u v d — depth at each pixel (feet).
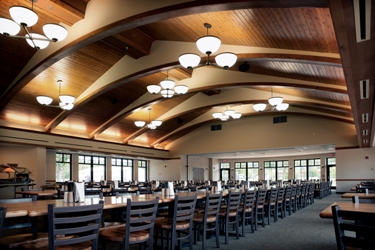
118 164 58.75
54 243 6.88
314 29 16.26
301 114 48.37
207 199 12.92
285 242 14.78
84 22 20.71
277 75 28.63
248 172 77.82
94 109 41.24
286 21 16.30
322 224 20.02
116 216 15.10
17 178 32.91
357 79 15.05
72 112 37.63
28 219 18.25
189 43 24.95
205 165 75.05
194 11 15.58
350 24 9.46
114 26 18.53
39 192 19.04
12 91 29.50
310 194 35.14
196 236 15.07
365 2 8.18
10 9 14.05
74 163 49.75
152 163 67.26
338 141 48.52
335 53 18.74
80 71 31.53
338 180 48.11
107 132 50.62
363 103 21.17
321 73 24.38
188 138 63.77
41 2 19.04
